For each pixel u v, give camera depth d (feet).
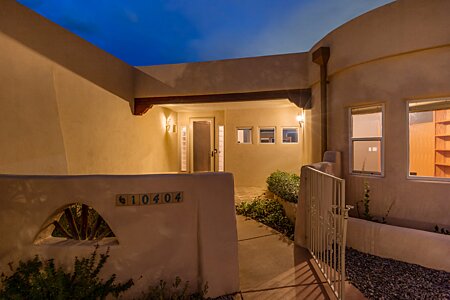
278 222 18.72
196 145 40.55
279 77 25.67
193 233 9.82
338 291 9.71
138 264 9.36
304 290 10.44
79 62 20.21
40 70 16.84
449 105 14.90
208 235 9.85
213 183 10.02
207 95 27.63
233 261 10.14
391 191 15.83
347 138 18.48
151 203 9.45
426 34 14.47
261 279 11.27
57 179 9.16
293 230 17.15
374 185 16.53
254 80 26.32
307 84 24.90
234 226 10.20
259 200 24.61
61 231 10.05
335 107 19.52
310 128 24.52
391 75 15.87
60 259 9.21
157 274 9.50
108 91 23.90
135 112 28.53
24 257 9.16
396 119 15.69
